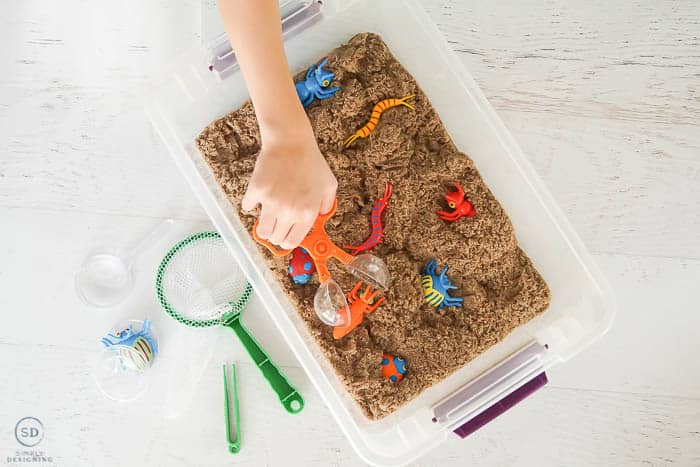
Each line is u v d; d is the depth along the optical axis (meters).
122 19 1.24
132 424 1.22
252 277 1.07
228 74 1.13
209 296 1.19
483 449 1.22
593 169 1.24
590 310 1.08
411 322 1.09
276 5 0.80
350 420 1.06
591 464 1.22
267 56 0.81
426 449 1.05
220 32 1.25
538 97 1.24
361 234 1.10
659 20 1.25
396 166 1.09
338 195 1.09
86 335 1.22
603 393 1.22
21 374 1.22
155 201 1.24
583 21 1.24
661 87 1.24
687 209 1.24
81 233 1.23
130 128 1.24
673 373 1.22
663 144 1.24
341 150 1.11
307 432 1.22
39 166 1.23
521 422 1.23
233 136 1.12
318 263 1.01
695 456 1.22
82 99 1.24
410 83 1.12
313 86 1.10
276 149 0.85
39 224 1.23
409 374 1.09
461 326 1.10
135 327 1.22
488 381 1.09
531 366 1.08
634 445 1.22
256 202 0.87
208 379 1.22
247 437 1.22
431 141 1.13
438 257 1.10
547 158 1.24
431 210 1.10
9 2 1.24
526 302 1.10
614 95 1.24
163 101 1.11
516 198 1.12
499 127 1.11
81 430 1.22
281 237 0.89
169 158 1.24
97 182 1.24
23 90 1.23
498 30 1.25
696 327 1.23
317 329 1.08
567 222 1.09
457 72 1.12
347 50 1.11
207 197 1.09
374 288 1.06
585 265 1.09
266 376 1.17
